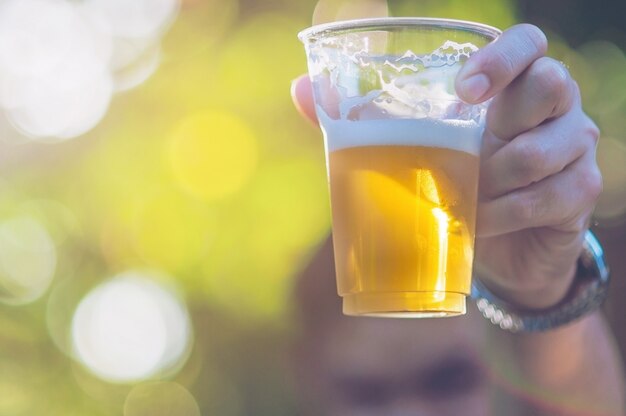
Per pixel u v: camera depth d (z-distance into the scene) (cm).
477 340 325
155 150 580
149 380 670
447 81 200
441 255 200
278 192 551
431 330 328
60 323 679
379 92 199
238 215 569
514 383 281
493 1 450
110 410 699
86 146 611
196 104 558
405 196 198
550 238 237
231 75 541
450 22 199
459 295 205
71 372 687
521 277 248
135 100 579
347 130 202
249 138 548
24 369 683
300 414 347
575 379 279
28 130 614
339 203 205
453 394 325
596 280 254
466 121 203
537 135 213
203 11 548
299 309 349
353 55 201
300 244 556
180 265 604
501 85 201
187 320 635
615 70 464
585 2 458
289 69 529
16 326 679
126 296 651
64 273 665
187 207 584
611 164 479
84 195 627
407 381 330
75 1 584
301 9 518
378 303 201
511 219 219
